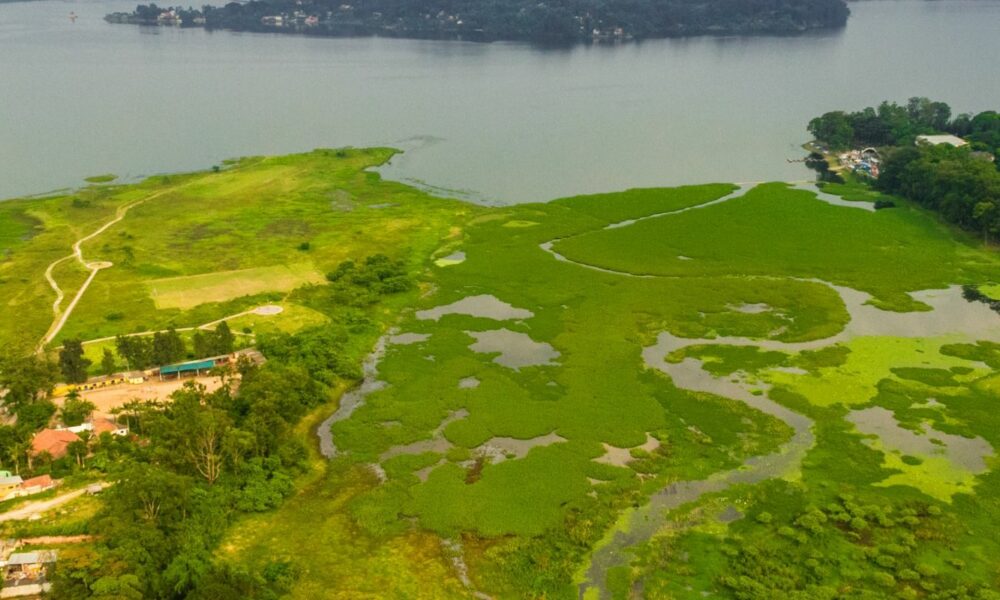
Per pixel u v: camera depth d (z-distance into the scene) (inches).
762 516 3467.0
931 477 3737.7
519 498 3629.4
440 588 3110.2
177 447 3683.6
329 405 4473.4
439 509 3553.2
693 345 5078.7
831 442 4028.1
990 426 4136.3
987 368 4736.7
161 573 3038.9
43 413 4131.4
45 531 3297.2
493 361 4913.9
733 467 3848.4
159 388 4576.8
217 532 3366.1
